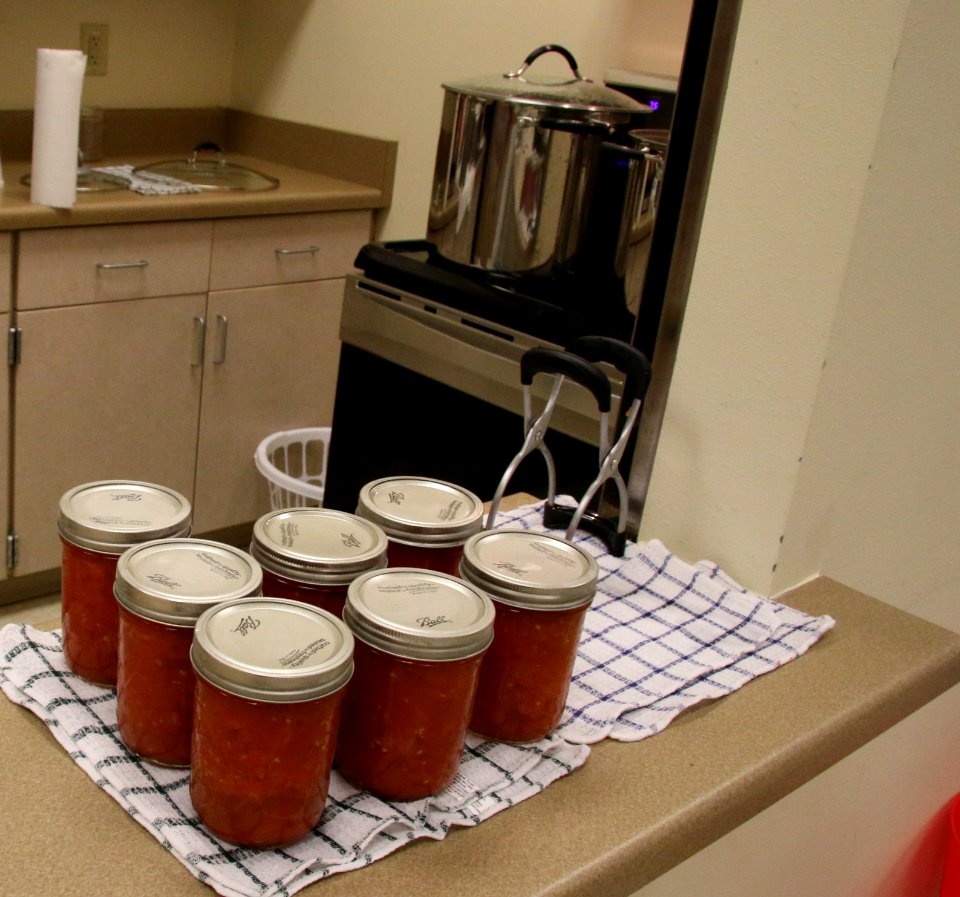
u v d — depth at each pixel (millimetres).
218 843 646
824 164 964
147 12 2857
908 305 1071
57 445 2348
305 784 634
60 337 2264
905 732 1063
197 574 704
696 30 1073
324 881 635
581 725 817
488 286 1752
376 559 742
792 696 912
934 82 964
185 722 688
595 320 1622
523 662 751
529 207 1754
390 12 2688
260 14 2990
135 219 2270
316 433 2777
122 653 689
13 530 2342
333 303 2740
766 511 1061
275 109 3025
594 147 1727
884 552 1239
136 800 670
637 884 723
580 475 1486
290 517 785
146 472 2527
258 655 625
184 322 2455
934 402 1189
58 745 726
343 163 2842
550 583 743
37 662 787
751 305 1035
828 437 1051
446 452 1778
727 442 1077
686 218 1077
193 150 3045
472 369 1725
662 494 1146
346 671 635
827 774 959
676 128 1121
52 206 2143
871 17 915
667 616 1000
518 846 689
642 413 1143
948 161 1029
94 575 737
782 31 972
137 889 613
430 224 1910
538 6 2451
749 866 908
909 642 1031
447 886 646
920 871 1236
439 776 703
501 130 1742
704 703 883
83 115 2607
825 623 1011
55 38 2691
